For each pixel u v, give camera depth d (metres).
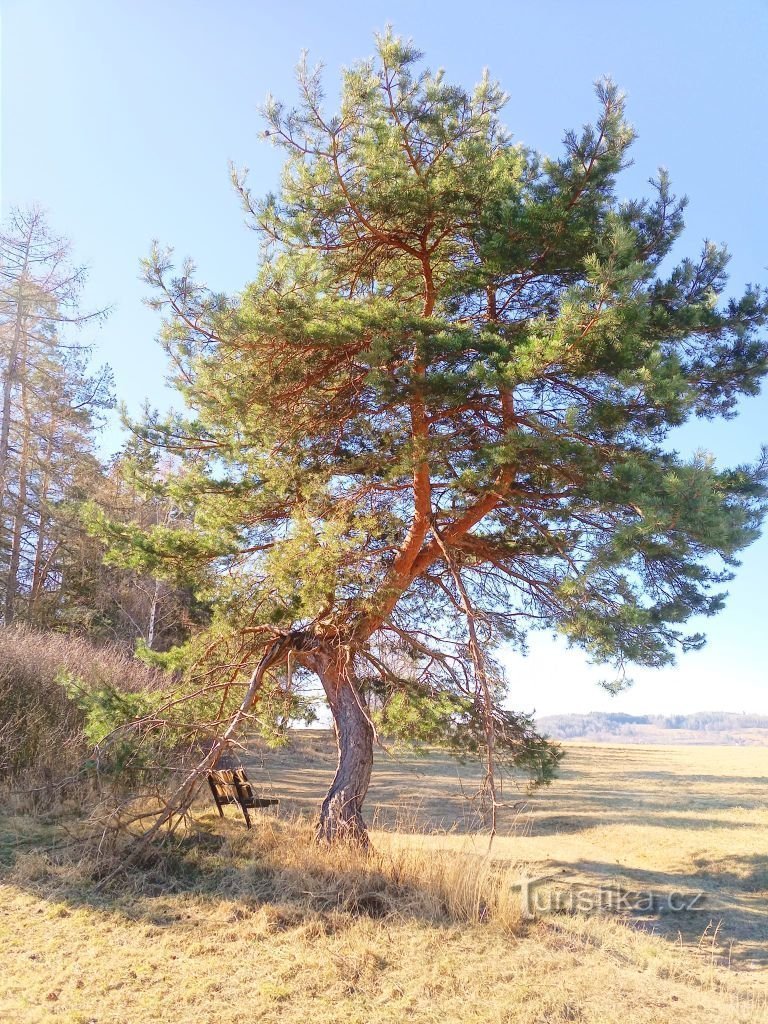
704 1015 5.16
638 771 22.81
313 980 5.28
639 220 8.95
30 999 4.72
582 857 10.49
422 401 8.38
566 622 8.55
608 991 5.47
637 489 6.98
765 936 7.39
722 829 12.44
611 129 8.32
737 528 6.66
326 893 6.93
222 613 8.77
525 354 7.29
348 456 9.73
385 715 9.62
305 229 8.68
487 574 10.12
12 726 10.98
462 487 8.88
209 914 6.49
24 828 8.61
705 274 8.93
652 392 6.90
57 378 23.27
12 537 23.53
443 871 7.49
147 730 8.64
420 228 8.75
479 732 9.19
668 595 8.64
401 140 8.24
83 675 12.69
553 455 7.69
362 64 8.05
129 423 9.56
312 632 9.56
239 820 10.41
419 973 5.53
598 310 6.80
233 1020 4.61
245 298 8.20
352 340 8.19
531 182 9.00
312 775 18.48
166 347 8.96
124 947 5.69
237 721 8.52
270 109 8.18
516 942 6.37
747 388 8.66
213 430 9.58
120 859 7.53
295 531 8.28
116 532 9.40
